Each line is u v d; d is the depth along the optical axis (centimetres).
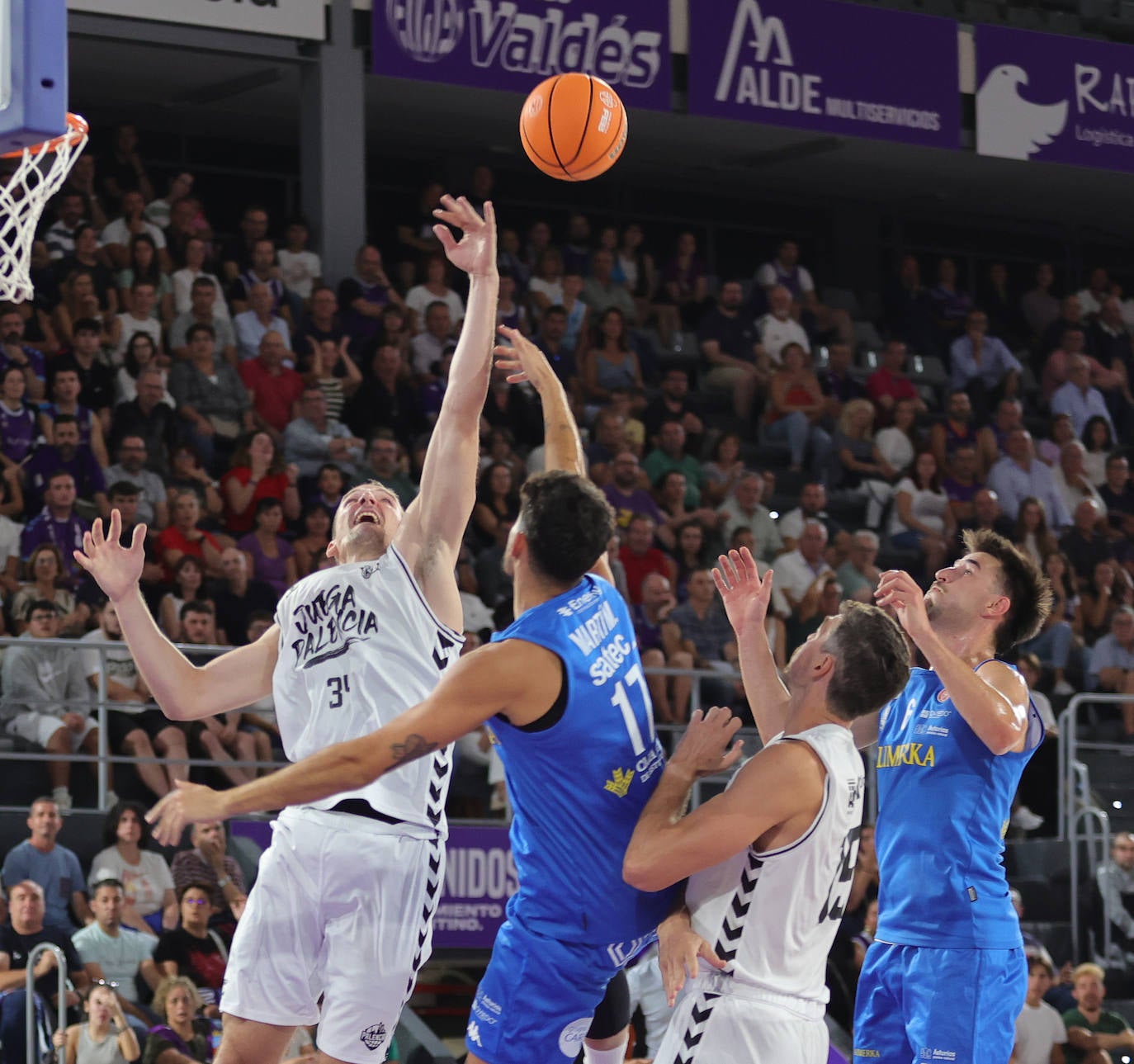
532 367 600
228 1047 556
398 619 564
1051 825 1493
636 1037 1102
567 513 478
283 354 1508
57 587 1229
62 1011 956
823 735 490
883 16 1856
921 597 605
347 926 549
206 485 1375
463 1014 1344
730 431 1888
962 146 1898
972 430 1967
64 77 570
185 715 600
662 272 2062
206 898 1058
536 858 493
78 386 1362
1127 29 2038
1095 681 1656
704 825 462
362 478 1446
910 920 638
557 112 688
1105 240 2547
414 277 1784
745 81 1772
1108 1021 1227
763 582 580
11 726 1166
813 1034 494
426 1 1623
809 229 2395
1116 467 1970
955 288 2372
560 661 468
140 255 1493
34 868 1050
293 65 1727
